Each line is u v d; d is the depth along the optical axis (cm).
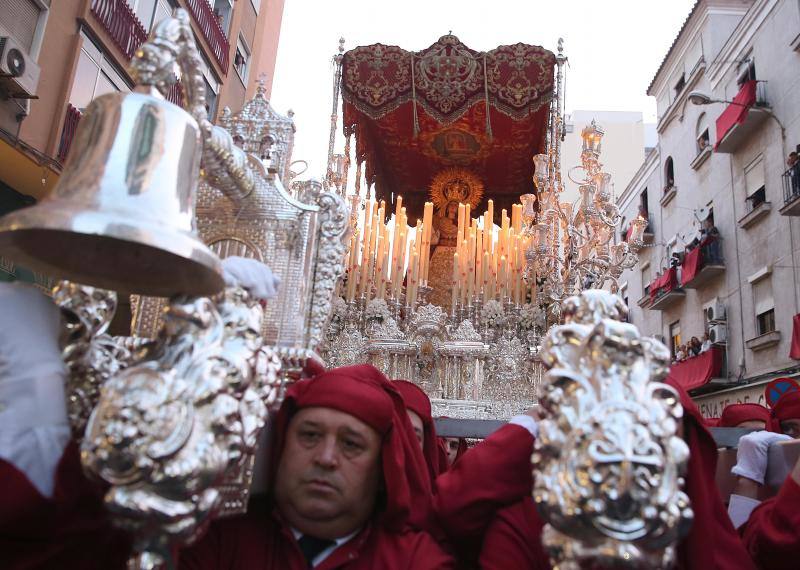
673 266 2108
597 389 105
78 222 102
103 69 998
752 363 1717
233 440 103
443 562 186
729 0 2094
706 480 162
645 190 2494
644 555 95
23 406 116
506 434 181
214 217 220
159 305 200
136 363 108
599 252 506
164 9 1158
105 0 974
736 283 1819
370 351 555
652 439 99
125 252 132
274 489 191
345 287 630
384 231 646
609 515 94
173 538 98
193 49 135
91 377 140
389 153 852
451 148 837
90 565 130
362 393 187
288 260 214
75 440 123
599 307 127
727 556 159
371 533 196
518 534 170
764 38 1766
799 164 1553
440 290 779
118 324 271
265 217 218
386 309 589
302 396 192
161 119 120
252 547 186
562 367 111
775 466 265
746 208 1791
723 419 439
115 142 116
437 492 189
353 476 183
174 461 94
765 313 1705
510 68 696
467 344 541
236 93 1466
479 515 179
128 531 99
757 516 205
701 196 2050
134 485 94
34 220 103
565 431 103
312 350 210
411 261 638
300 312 209
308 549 187
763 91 1722
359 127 759
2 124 807
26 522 110
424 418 264
